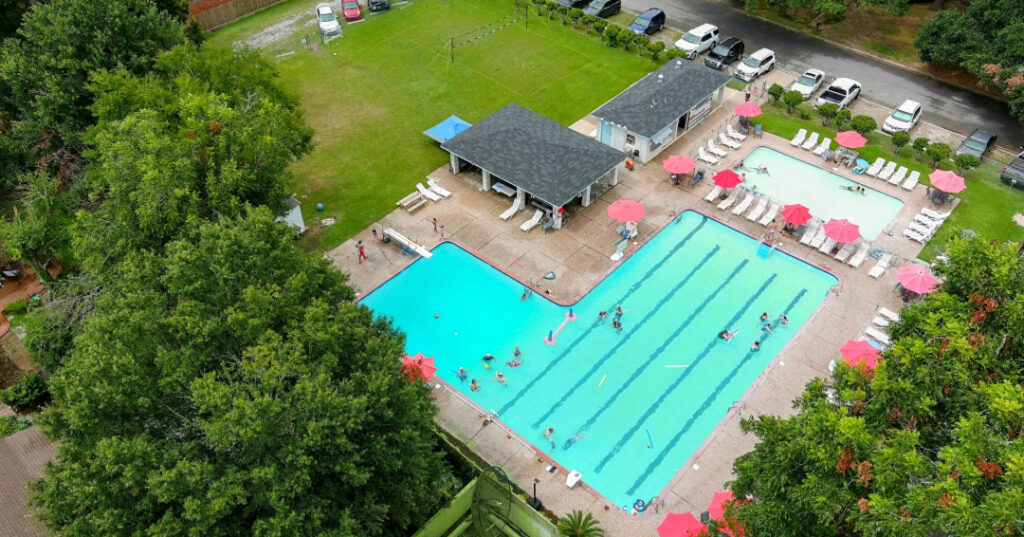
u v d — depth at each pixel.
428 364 29.56
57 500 19.27
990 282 19.81
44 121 35.00
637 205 37.34
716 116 47.16
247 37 54.84
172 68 34.97
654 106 43.38
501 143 40.44
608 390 30.98
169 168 26.48
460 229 38.75
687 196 40.84
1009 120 45.28
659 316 34.22
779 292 35.31
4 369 31.33
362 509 21.08
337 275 26.55
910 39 53.28
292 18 57.62
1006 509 14.19
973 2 46.75
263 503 19.62
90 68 35.44
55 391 22.09
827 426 18.02
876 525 15.83
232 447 20.25
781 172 42.31
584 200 39.78
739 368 31.78
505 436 29.06
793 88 47.91
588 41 54.50
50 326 28.83
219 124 29.14
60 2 35.81
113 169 27.11
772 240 37.66
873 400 18.84
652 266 36.78
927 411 17.72
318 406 19.75
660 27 55.41
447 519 25.48
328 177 41.91
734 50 50.53
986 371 18.58
